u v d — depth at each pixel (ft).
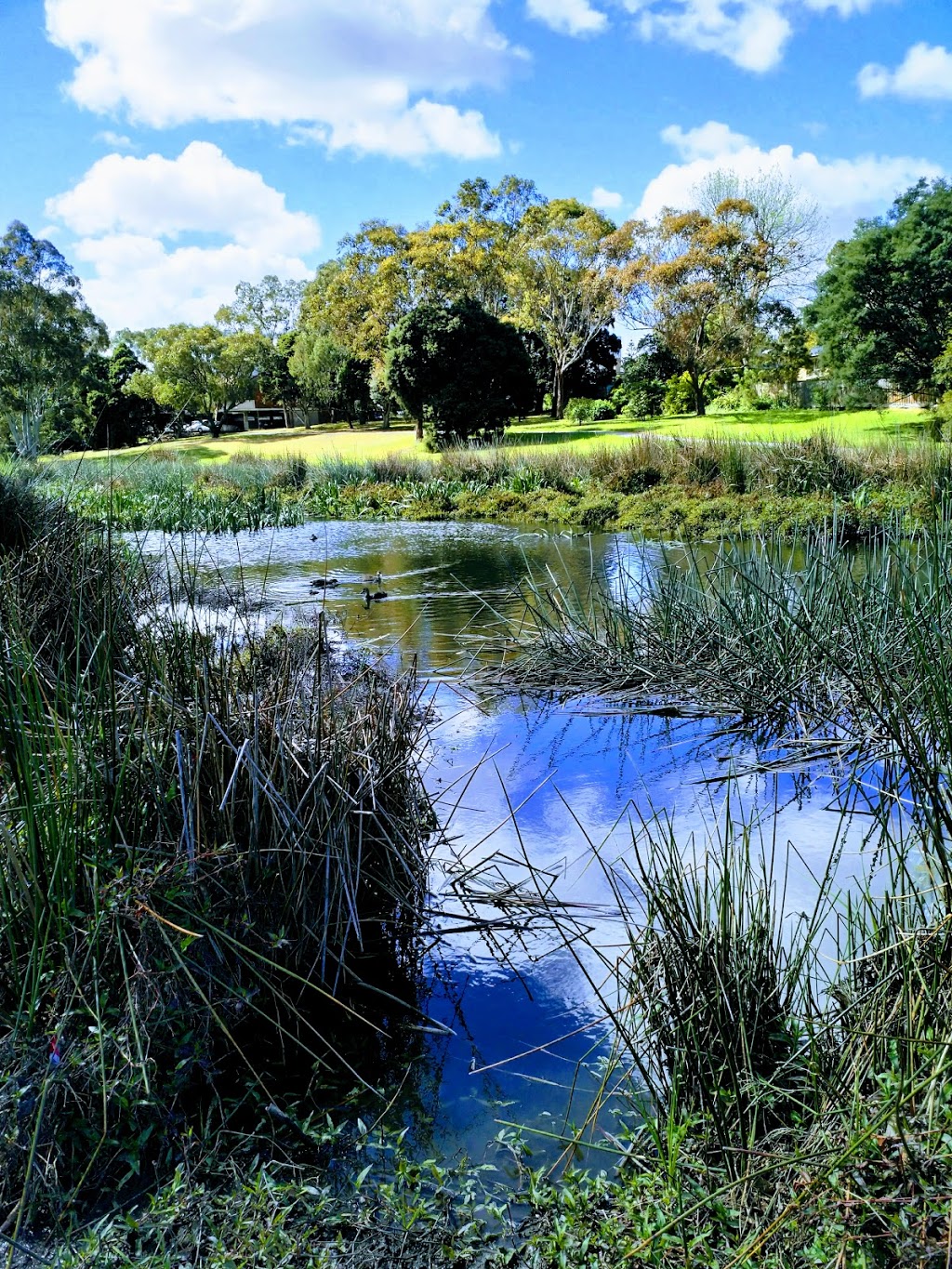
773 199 137.80
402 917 12.42
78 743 10.52
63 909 8.95
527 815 15.61
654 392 145.89
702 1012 8.65
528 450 80.23
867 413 102.01
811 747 18.06
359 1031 10.31
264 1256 6.82
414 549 48.49
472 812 15.80
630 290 139.13
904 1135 6.35
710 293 128.26
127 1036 8.36
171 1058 8.95
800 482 51.34
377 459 81.97
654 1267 6.54
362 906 12.19
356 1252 7.20
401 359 103.65
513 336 107.34
